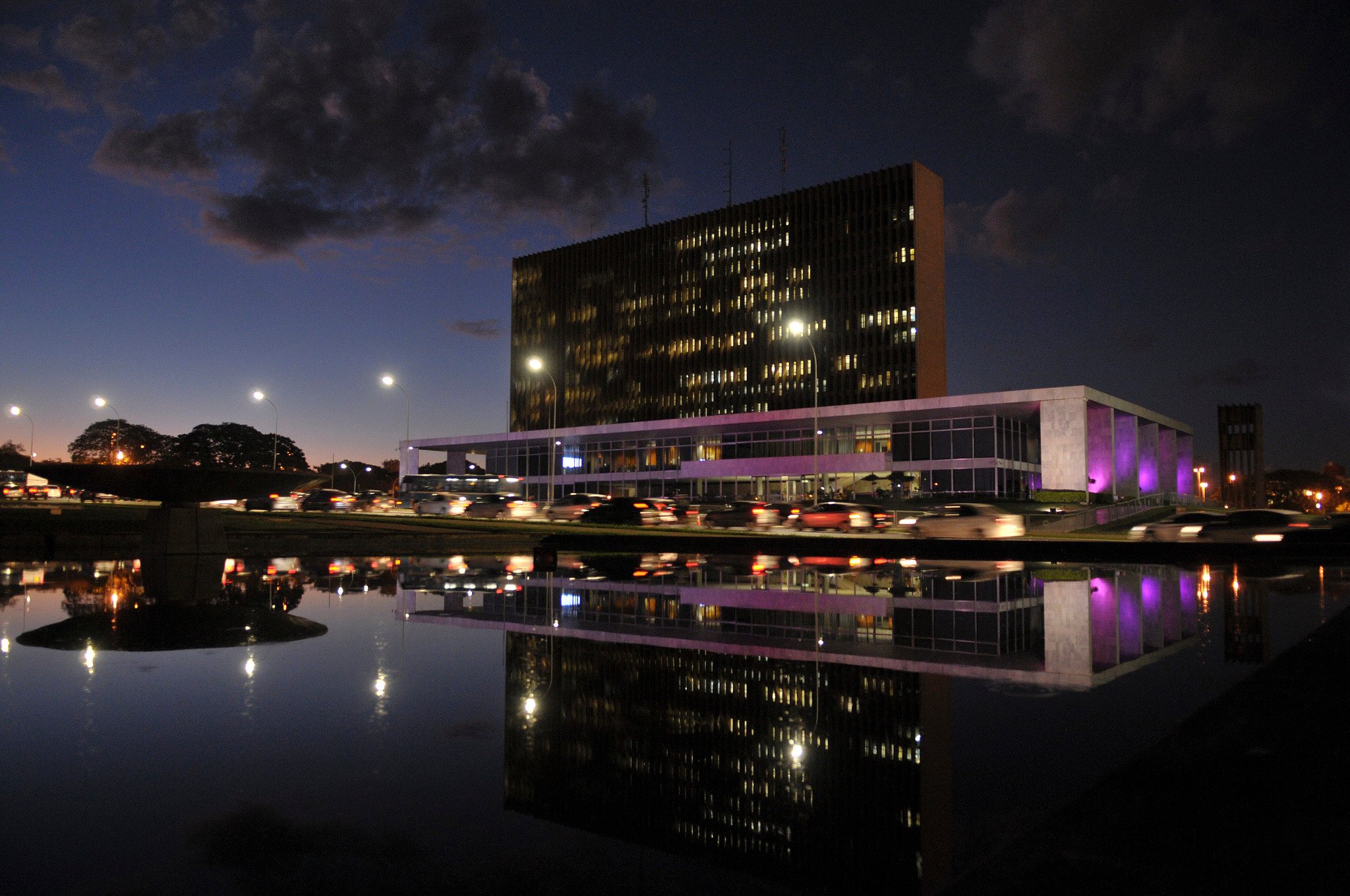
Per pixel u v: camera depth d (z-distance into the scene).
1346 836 3.00
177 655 8.21
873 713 6.18
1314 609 12.05
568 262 146.50
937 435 76.12
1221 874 2.69
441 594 14.24
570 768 4.85
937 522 36.06
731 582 17.25
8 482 82.00
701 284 129.00
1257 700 5.25
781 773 4.81
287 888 3.18
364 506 67.00
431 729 5.63
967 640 9.57
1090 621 11.17
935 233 114.94
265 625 10.25
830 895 3.16
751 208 124.88
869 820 4.04
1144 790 3.61
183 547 23.33
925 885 3.29
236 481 23.20
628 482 98.62
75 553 23.67
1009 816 4.09
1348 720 4.71
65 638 9.13
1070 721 5.93
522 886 3.26
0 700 6.30
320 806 4.14
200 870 3.34
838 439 82.44
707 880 3.35
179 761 4.81
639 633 9.94
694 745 5.36
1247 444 96.38
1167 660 8.26
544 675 7.44
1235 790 3.58
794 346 118.44
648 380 133.62
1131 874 2.71
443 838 3.77
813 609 12.48
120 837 3.68
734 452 91.94
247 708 6.11
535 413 148.00
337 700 6.40
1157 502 71.44
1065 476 65.12
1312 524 31.20
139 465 22.02
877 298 112.06
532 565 22.06
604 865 3.51
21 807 4.04
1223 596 13.95
